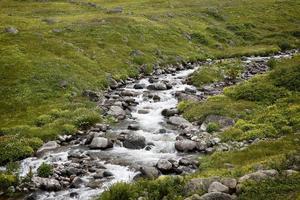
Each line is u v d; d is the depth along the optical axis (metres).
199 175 22.84
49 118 37.34
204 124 34.66
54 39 59.78
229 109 36.84
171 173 25.92
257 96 39.56
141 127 35.88
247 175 20.59
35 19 73.19
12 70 47.12
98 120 37.16
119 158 28.77
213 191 19.45
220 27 93.00
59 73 48.12
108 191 21.11
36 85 44.62
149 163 27.59
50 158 29.36
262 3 122.06
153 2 108.69
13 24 66.06
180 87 51.53
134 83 53.78
